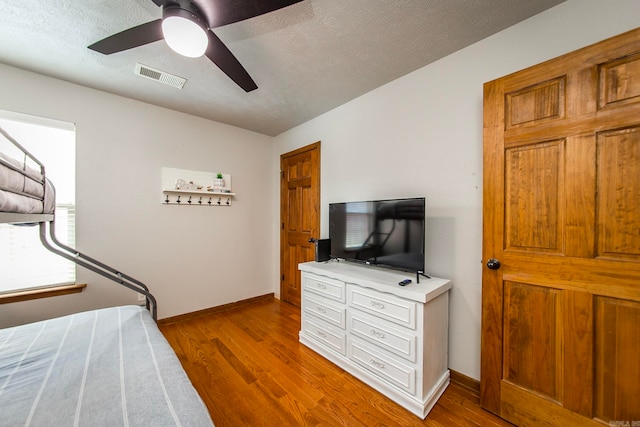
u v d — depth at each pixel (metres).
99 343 1.21
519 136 1.37
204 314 2.95
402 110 2.08
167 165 2.69
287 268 3.40
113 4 1.33
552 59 1.26
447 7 1.38
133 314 1.60
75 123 2.18
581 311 1.19
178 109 2.71
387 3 1.34
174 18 1.07
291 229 3.34
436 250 1.87
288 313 3.00
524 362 1.36
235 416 1.45
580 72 1.19
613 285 1.11
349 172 2.55
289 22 1.47
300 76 2.07
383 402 1.57
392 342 1.59
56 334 1.30
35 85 2.01
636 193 1.07
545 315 1.29
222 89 2.28
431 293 1.49
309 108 2.71
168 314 2.70
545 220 1.30
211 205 3.02
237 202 3.25
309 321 2.23
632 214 1.08
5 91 1.90
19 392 0.86
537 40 1.44
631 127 1.07
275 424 1.40
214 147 3.05
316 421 1.42
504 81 1.42
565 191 1.23
